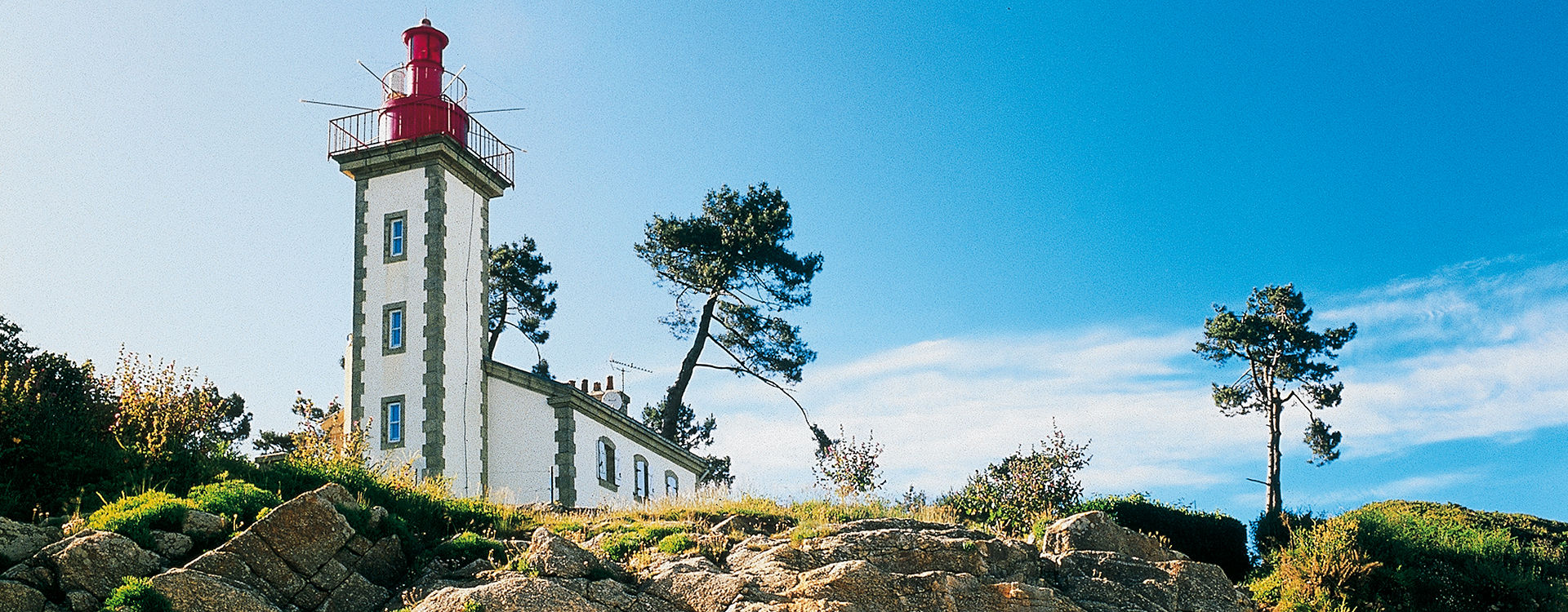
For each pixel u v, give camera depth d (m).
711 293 52.97
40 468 20.14
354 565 17.89
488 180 41.97
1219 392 55.16
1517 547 27.20
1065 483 27.44
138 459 21.30
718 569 18.33
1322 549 25.19
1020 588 17.92
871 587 17.36
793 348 52.72
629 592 17.22
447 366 38.31
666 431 51.66
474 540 19.20
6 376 21.58
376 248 39.69
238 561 16.62
